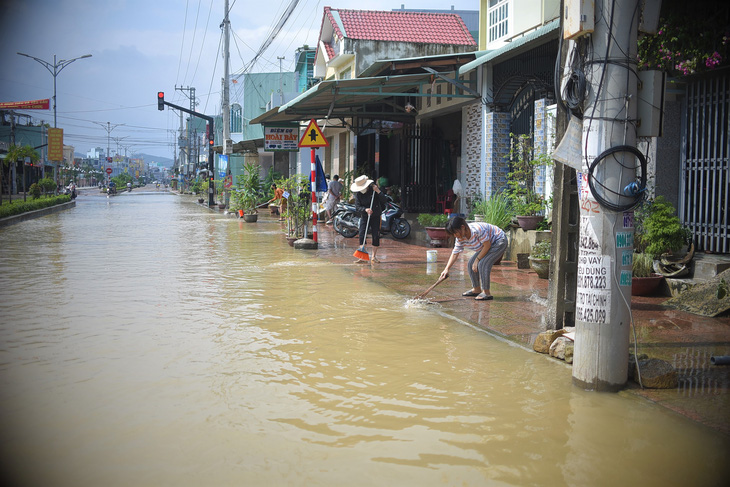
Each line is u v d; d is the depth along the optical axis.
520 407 4.05
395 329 6.20
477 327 6.28
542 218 10.78
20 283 9.05
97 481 3.03
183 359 5.12
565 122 5.44
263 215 27.52
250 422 3.78
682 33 7.20
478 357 5.22
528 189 11.76
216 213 29.56
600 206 4.30
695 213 8.20
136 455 3.32
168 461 3.25
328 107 16.38
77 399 4.16
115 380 4.57
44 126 56.28
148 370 4.82
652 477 3.10
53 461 3.24
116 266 10.95
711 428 3.70
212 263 11.38
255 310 7.12
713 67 7.38
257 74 41.16
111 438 3.54
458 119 16.69
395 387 4.45
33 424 3.73
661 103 4.35
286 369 4.86
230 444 3.46
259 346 5.54
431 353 5.33
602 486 3.01
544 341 5.36
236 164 45.00
